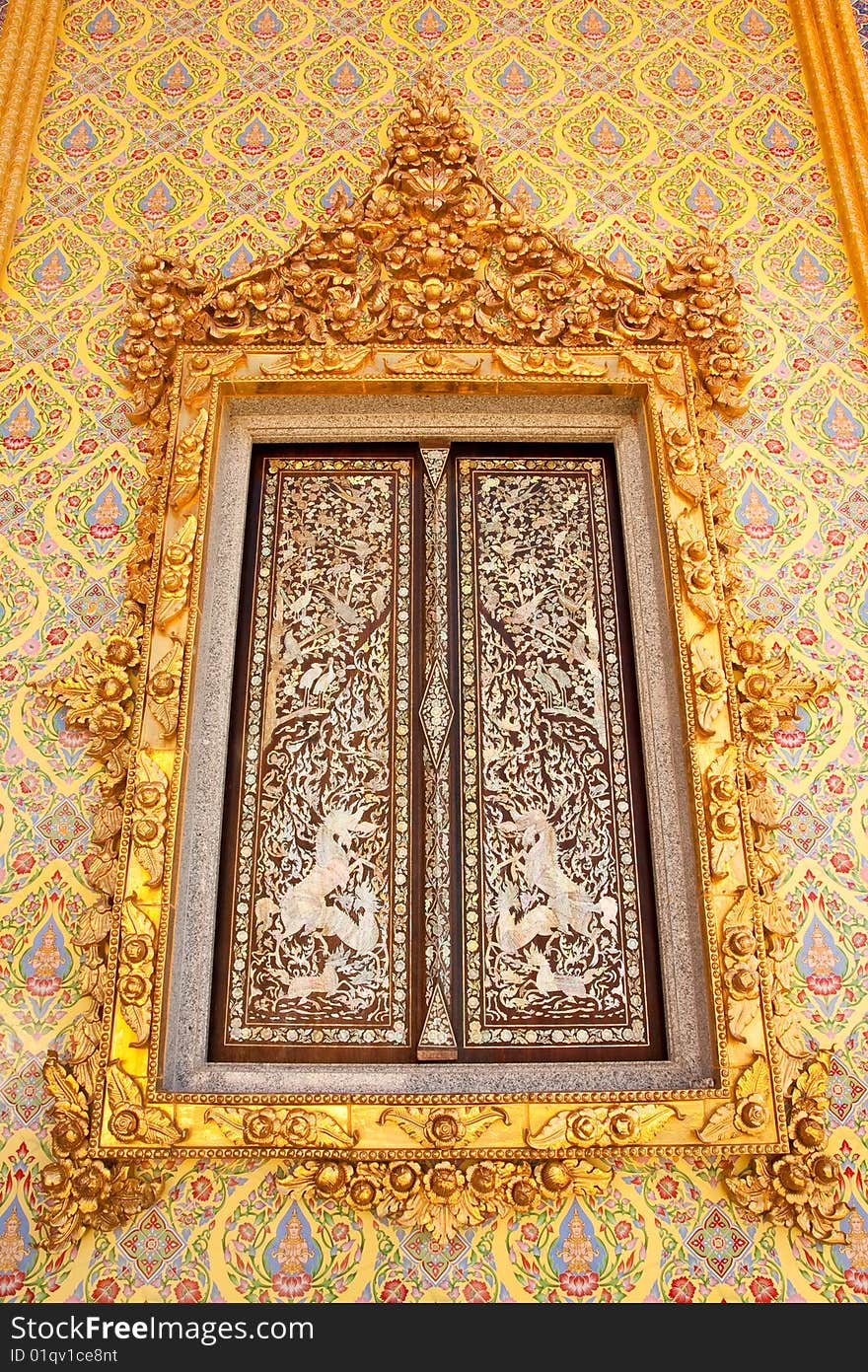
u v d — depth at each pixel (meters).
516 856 3.27
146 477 3.60
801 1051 2.97
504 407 3.73
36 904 3.13
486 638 3.51
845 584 3.53
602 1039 3.09
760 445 3.69
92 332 3.80
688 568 3.42
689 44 4.28
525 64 4.23
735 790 3.15
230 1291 2.78
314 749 3.39
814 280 3.91
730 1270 2.82
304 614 3.55
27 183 4.02
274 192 4.00
